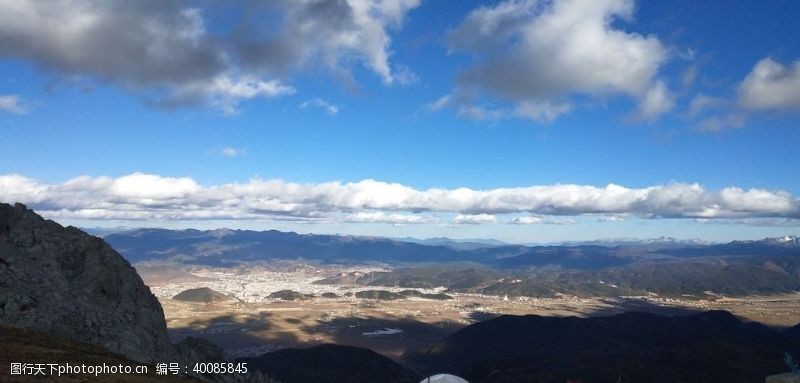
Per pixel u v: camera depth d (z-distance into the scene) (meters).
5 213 120.38
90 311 106.38
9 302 95.06
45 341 83.25
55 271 112.06
